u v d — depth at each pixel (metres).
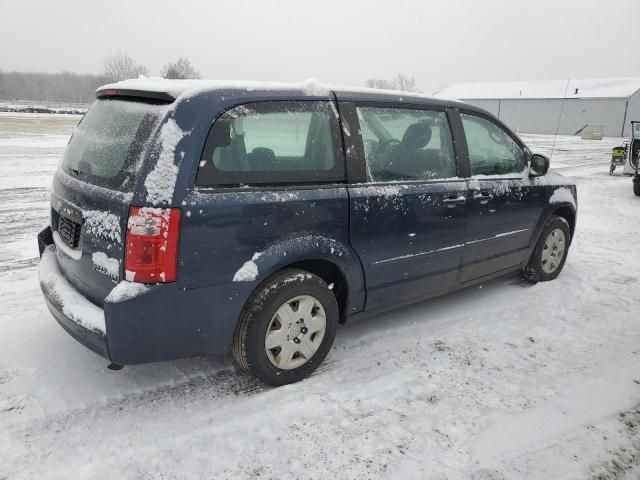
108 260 2.68
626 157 14.00
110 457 2.53
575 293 4.93
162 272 2.60
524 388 3.26
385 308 3.73
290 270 3.13
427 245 3.79
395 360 3.57
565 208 5.24
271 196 2.92
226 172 2.79
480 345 3.83
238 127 2.86
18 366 3.32
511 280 5.30
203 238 2.69
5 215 7.63
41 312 4.19
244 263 2.85
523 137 43.00
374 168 3.47
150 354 2.73
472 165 4.18
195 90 2.79
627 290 5.05
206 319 2.81
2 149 15.30
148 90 2.87
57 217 3.33
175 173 2.61
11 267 5.36
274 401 3.03
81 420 2.80
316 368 3.38
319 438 2.72
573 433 2.83
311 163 3.14
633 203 10.23
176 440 2.66
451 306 4.56
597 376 3.43
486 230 4.26
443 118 3.96
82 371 3.28
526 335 4.02
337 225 3.21
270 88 3.04
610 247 6.72
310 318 3.22
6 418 2.80
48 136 19.94
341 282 3.43
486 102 57.97
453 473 2.50
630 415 3.01
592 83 53.16
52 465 2.47
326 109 3.25
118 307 2.56
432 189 3.76
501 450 2.67
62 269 3.24
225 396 3.07
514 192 4.48
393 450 2.65
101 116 3.18
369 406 3.02
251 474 2.46
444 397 3.13
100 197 2.74
